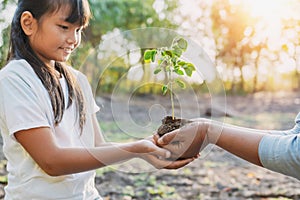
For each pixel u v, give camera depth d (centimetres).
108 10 904
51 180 177
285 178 462
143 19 1006
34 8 168
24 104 163
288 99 1374
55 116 175
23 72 170
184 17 1108
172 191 402
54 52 173
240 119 902
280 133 185
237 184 436
